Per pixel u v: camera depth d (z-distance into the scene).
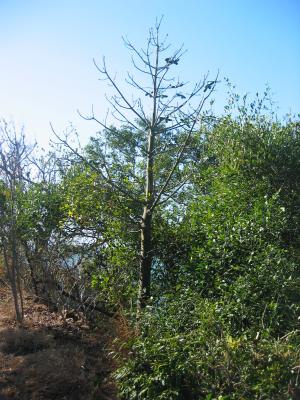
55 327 7.31
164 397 5.04
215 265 6.21
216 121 8.32
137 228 7.43
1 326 7.21
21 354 6.46
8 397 5.55
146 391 5.30
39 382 5.82
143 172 8.30
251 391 4.69
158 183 8.48
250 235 6.21
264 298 5.62
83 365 6.25
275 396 4.54
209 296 6.18
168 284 7.20
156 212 7.75
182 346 5.26
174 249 7.48
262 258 5.88
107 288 7.30
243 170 7.67
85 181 7.41
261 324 5.33
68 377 5.94
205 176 7.96
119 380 5.76
